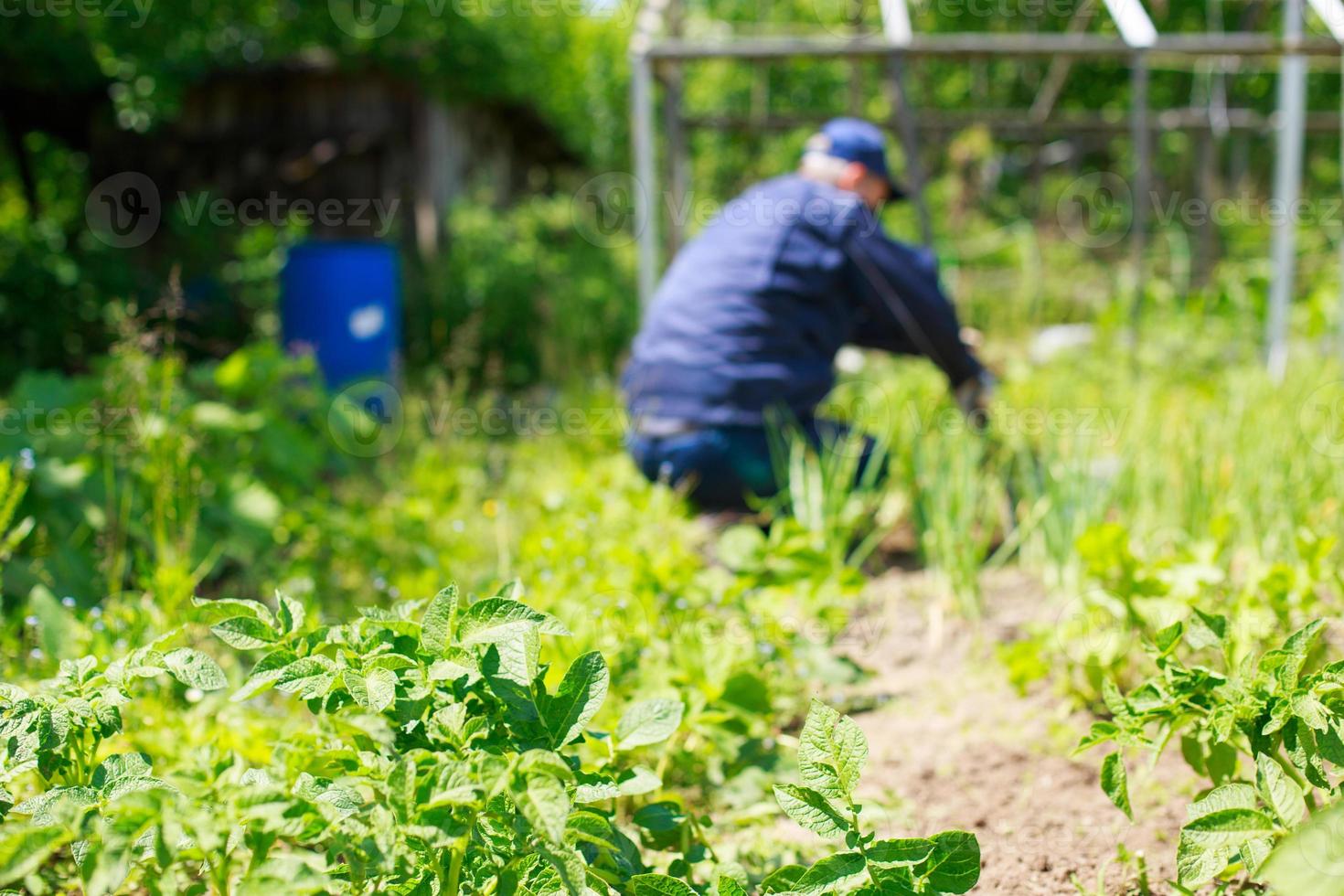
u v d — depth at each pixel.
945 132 8.05
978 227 7.89
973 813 1.99
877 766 2.20
